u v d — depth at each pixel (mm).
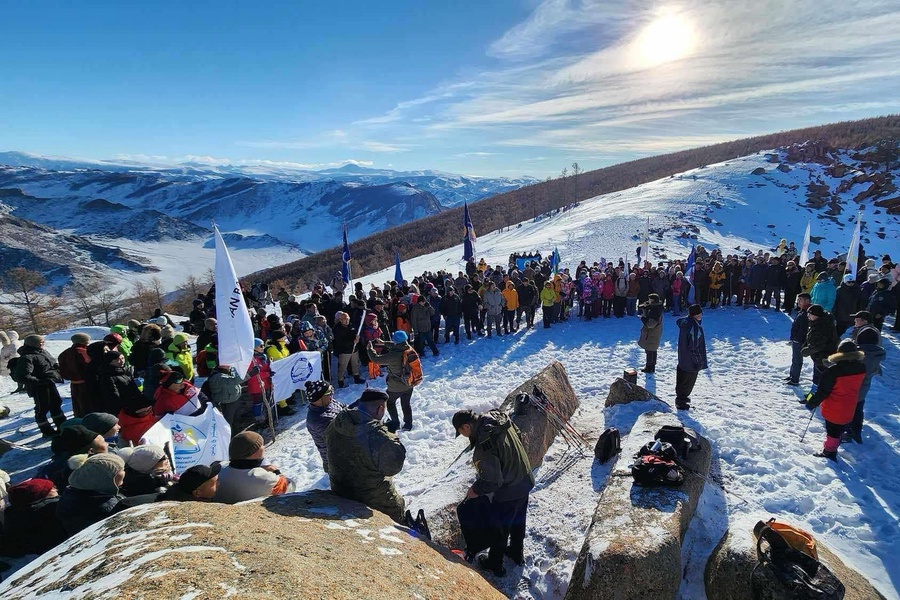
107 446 5258
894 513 4980
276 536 2670
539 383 7480
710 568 3992
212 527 2576
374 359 8133
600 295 16078
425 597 2602
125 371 7289
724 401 8234
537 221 58750
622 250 32844
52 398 8586
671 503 4266
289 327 11547
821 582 3363
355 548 2885
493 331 15758
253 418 9297
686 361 7742
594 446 6637
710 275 15922
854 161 52812
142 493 4527
